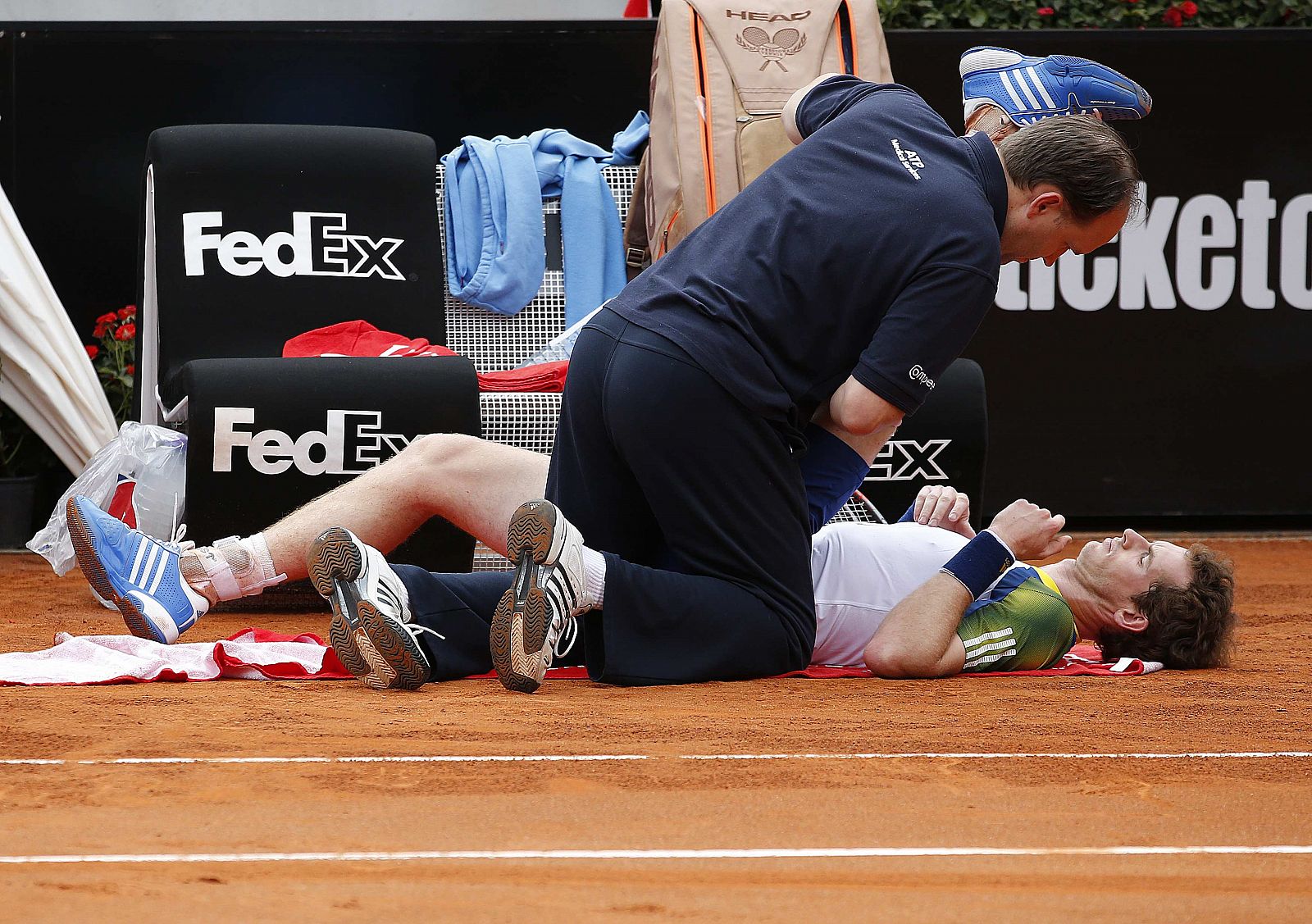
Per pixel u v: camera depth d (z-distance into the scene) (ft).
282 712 27.73
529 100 79.51
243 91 77.25
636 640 31.09
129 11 98.37
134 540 35.45
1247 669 37.22
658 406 30.83
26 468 73.72
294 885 16.87
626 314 32.07
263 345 56.90
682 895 16.74
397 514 36.94
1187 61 80.79
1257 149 81.61
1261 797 21.63
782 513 32.40
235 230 57.62
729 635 32.12
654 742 25.11
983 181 32.89
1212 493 82.58
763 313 31.50
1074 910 16.47
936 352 31.12
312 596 49.42
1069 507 81.82
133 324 74.54
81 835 18.71
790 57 59.26
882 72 59.93
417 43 78.48
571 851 18.34
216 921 15.60
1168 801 21.31
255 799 20.59
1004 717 28.32
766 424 31.58
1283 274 82.28
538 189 63.67
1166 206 81.30
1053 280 80.94
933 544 36.78
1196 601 36.73
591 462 32.24
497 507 36.81
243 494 47.91
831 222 31.94
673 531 31.96
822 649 35.94
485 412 50.78
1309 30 81.10
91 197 76.33
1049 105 44.73
